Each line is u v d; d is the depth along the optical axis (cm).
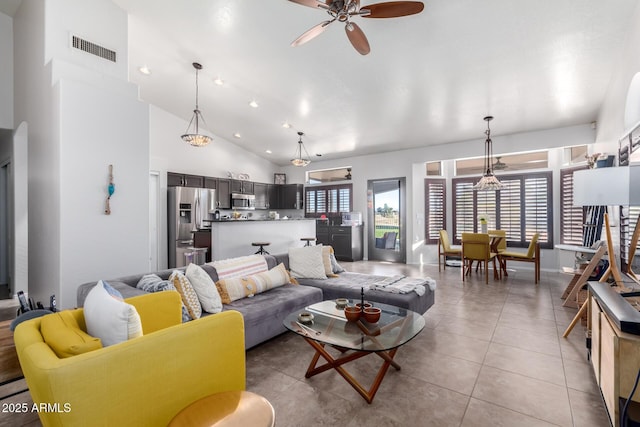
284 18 326
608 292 190
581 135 536
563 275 561
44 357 105
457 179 726
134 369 115
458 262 704
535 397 192
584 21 286
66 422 100
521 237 643
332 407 183
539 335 288
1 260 499
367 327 208
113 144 304
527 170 636
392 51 354
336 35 342
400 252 741
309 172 914
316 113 560
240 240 525
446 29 310
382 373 196
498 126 560
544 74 378
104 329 131
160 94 549
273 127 652
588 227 466
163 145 638
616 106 355
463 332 296
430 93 443
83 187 284
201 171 710
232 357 146
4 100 409
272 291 312
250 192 816
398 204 746
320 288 347
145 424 117
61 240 271
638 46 263
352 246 757
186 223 637
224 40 379
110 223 301
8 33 416
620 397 145
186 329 130
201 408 122
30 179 351
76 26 304
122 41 334
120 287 222
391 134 629
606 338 166
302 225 632
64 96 272
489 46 331
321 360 242
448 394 196
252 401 127
